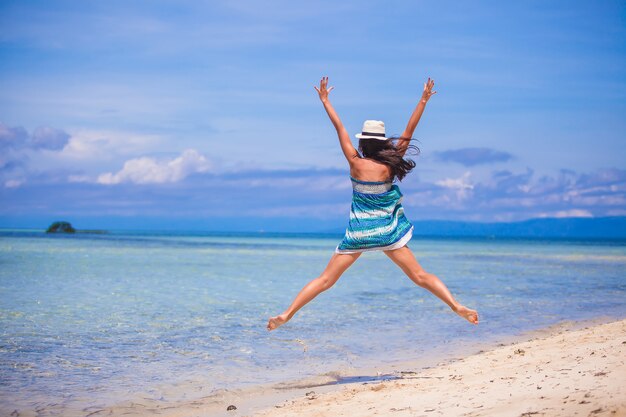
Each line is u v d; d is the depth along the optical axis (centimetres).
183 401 623
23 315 1172
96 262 2884
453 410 482
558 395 470
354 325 1124
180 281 1973
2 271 2241
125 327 1062
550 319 1234
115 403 614
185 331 1031
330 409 548
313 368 777
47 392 650
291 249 5569
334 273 600
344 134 607
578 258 4384
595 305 1478
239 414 570
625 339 781
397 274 2470
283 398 631
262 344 931
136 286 1778
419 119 611
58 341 926
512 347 853
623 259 4231
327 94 621
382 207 590
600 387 476
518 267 3131
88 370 751
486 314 1304
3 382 687
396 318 1219
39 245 5088
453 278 2334
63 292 1582
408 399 552
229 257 3747
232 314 1235
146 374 735
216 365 788
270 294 1619
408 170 601
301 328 1084
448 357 843
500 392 521
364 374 741
